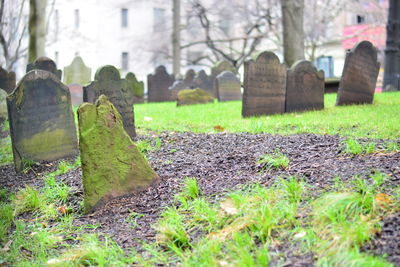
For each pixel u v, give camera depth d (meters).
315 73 11.07
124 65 41.38
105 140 5.07
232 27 41.66
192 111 12.54
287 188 4.05
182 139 7.46
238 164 5.44
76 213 4.92
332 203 3.60
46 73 7.08
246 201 3.99
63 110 7.33
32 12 18.91
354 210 3.53
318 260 3.06
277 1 33.31
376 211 3.48
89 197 4.89
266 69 10.24
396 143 5.54
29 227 4.65
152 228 4.20
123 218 4.59
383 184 4.01
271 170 4.96
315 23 34.81
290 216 3.63
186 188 4.78
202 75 19.55
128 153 5.23
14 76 12.25
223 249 3.47
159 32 38.41
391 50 23.86
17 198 5.42
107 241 4.06
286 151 5.66
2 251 4.11
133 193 5.17
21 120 6.80
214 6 34.91
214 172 5.30
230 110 12.25
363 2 36.91
